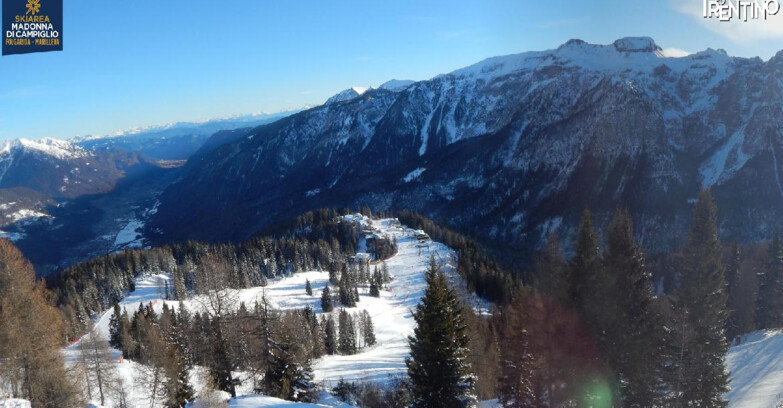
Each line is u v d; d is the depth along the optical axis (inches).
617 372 970.7
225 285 1349.7
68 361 1925.4
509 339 1147.3
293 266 6284.5
